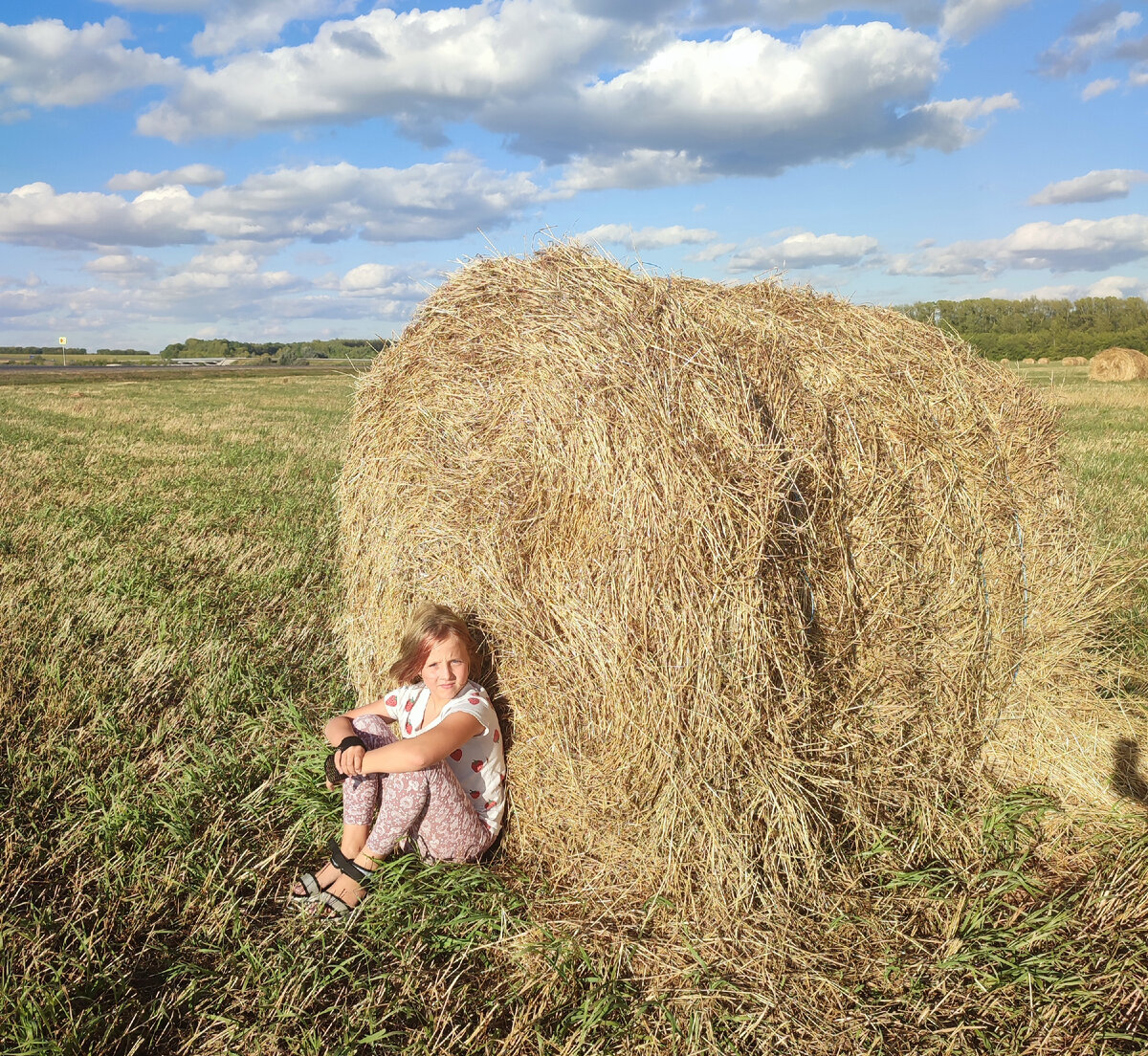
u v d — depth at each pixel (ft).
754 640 8.86
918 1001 7.79
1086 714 12.09
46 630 15.19
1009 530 11.59
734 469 9.09
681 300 10.41
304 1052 7.09
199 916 8.68
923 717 10.75
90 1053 6.95
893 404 10.90
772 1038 7.50
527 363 9.75
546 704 9.48
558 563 9.34
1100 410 56.18
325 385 121.19
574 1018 7.50
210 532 24.00
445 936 8.42
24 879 9.00
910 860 9.85
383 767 8.86
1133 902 8.94
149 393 98.89
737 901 8.79
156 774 11.14
